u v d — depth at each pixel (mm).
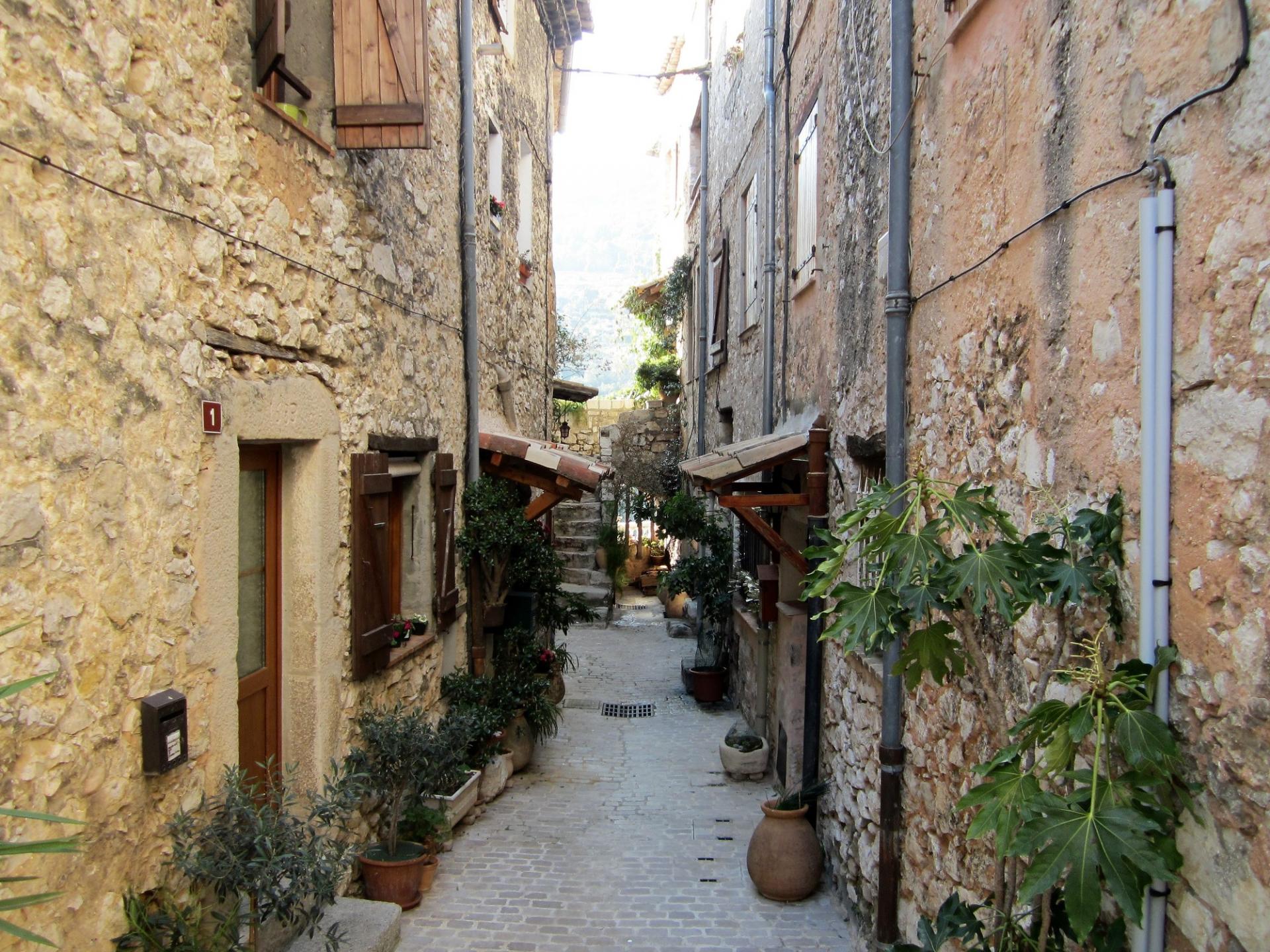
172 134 2715
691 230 14281
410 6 3764
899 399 3795
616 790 6480
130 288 2504
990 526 2320
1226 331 1610
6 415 2064
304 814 3822
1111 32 2068
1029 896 1621
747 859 4918
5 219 2061
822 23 5898
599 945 4086
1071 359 2270
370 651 4301
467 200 6293
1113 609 1980
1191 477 1717
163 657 2648
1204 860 1646
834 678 5133
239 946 2762
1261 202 1517
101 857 2367
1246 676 1536
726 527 10781
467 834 5496
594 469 6539
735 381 10094
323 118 3912
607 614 14164
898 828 3799
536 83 10078
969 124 3086
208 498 2895
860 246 4727
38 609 2158
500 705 6098
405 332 5047
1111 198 2055
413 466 5250
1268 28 1496
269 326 3361
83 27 2305
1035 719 1885
